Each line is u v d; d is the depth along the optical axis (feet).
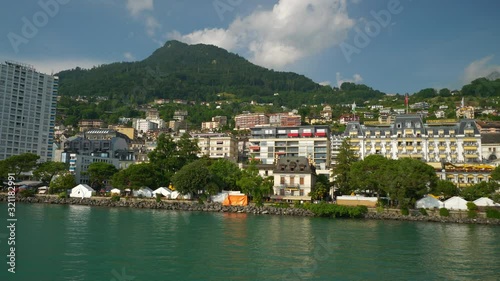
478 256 171.01
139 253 163.63
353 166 413.39
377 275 137.80
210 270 139.44
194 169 421.59
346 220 331.77
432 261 160.04
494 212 333.62
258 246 184.44
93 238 195.52
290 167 447.01
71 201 443.32
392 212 357.00
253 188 402.93
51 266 140.26
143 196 453.99
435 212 351.46
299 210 369.71
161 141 514.68
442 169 485.97
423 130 573.33
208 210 397.39
